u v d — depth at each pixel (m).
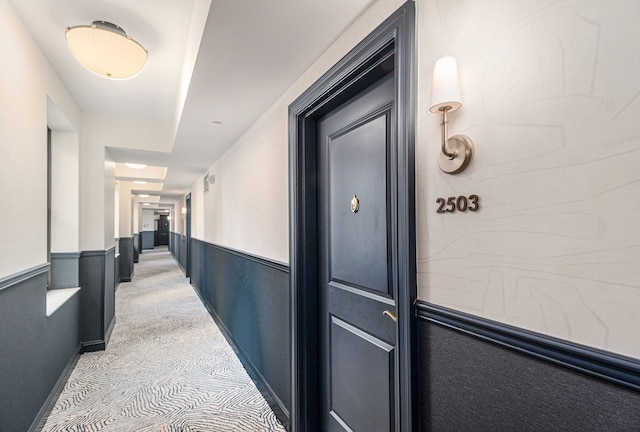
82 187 3.43
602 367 0.63
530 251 0.76
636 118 0.60
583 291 0.67
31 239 1.95
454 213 0.96
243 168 3.22
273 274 2.40
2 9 1.61
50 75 2.38
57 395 2.47
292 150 2.03
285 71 1.91
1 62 1.58
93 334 3.42
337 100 1.74
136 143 3.75
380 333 1.47
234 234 3.57
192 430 2.08
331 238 1.88
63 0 1.73
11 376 1.69
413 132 1.09
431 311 1.01
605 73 0.64
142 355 3.31
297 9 1.35
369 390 1.54
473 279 0.90
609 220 0.63
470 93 0.91
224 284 4.04
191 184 7.25
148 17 1.90
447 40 0.99
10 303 1.68
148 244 18.50
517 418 0.78
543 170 0.74
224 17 1.40
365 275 1.57
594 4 0.66
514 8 0.81
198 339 3.79
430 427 1.03
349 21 1.44
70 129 3.13
